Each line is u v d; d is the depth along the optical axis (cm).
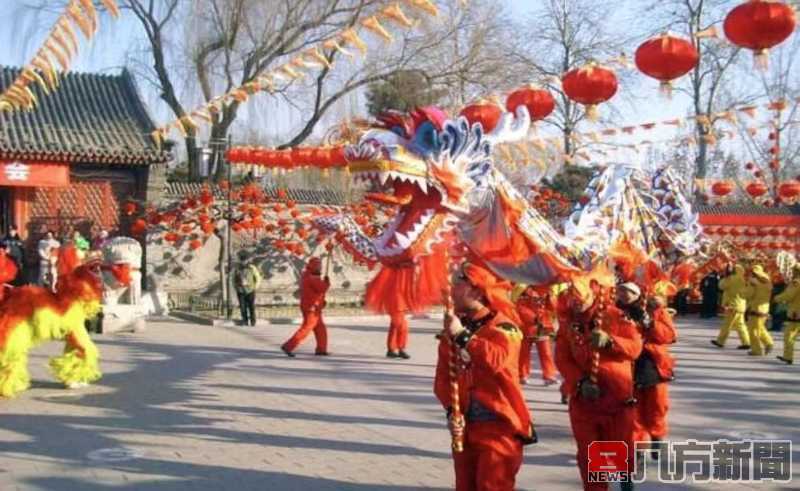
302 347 1545
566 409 1006
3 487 659
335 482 689
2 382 1006
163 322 1969
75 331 1060
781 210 2731
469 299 536
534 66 2869
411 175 643
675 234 1088
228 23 2377
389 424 907
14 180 2152
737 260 2250
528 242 735
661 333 736
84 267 1057
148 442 812
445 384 543
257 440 828
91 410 949
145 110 2467
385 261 662
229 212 2166
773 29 679
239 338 1669
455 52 2709
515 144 902
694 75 2372
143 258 2316
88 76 2639
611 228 943
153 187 2312
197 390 1085
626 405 605
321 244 2506
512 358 522
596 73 812
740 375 1314
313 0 2359
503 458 518
